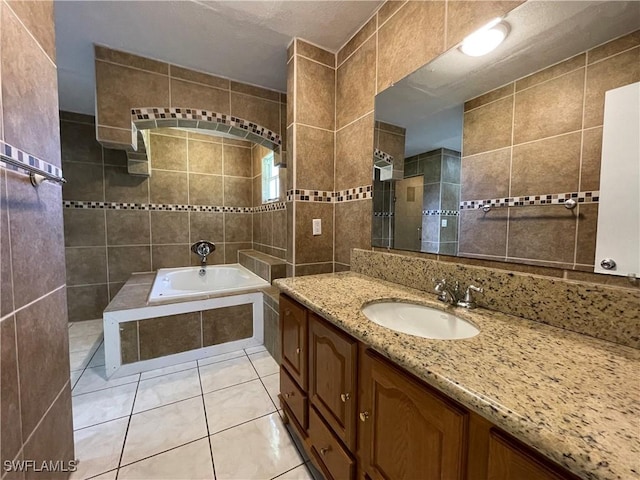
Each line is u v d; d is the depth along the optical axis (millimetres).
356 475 920
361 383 886
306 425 1235
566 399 491
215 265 3635
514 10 959
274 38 1786
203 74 2217
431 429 636
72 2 1474
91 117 2988
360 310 1012
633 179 720
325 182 1914
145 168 3074
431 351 680
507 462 496
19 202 828
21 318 831
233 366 2088
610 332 726
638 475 344
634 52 714
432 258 1277
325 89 1884
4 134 760
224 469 1216
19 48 832
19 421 814
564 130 848
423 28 1288
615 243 749
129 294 2328
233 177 3730
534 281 876
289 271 1912
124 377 1934
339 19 1612
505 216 1002
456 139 1168
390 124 1487
